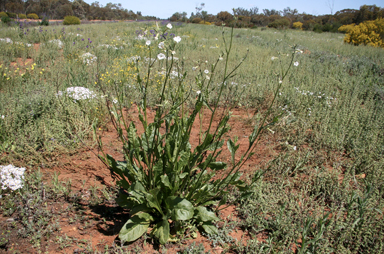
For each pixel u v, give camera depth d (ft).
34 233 7.04
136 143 7.41
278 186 9.50
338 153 11.97
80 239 7.20
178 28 70.03
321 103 17.28
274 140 13.51
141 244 7.22
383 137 12.85
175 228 7.60
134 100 17.43
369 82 22.31
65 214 8.05
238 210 8.78
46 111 13.34
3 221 7.53
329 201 9.18
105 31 55.88
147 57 26.96
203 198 7.84
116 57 29.86
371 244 7.14
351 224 7.41
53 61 24.98
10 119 12.07
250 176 10.19
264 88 19.45
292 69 25.58
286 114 15.31
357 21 145.28
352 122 13.89
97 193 9.16
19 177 8.30
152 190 6.90
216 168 8.67
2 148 10.61
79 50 31.63
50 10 150.00
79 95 14.69
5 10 135.03
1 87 18.58
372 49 42.32
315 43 50.01
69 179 9.38
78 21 88.38
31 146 11.03
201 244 6.97
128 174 8.32
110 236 7.41
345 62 30.55
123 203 8.06
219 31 69.05
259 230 7.74
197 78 7.93
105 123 13.97
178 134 7.86
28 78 19.89
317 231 7.39
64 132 12.41
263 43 47.16
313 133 13.48
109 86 16.33
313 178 9.99
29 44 34.55
